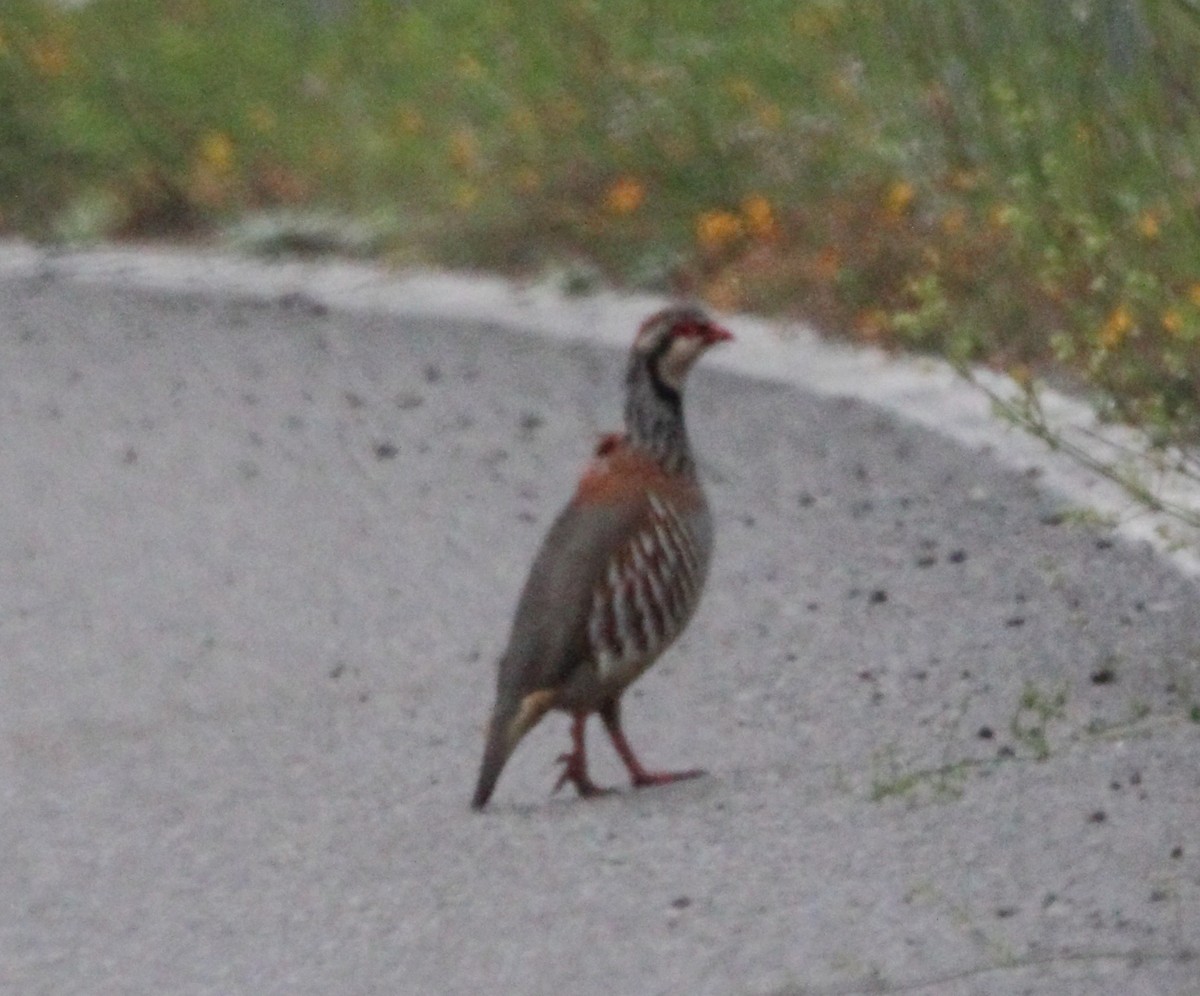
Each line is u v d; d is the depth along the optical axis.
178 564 15.26
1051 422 15.62
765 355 17.75
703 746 12.30
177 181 23.09
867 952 9.90
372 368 18.44
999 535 14.34
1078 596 13.41
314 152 23.12
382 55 24.50
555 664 11.66
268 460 16.77
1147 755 11.42
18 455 17.17
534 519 15.52
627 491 11.83
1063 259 15.01
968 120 18.05
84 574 15.22
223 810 12.01
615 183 20.70
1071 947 9.75
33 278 21.53
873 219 18.72
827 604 13.73
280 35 25.31
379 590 14.68
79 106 23.92
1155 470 13.90
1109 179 15.73
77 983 10.44
